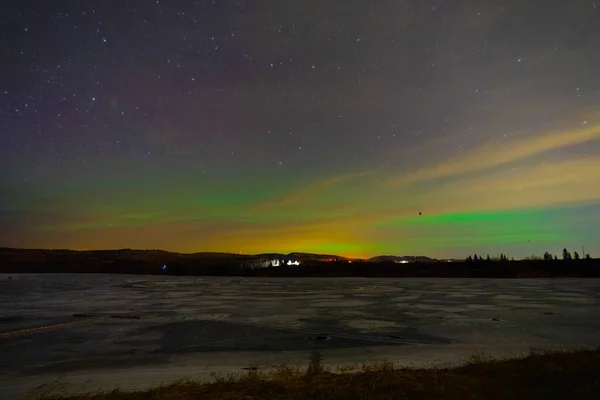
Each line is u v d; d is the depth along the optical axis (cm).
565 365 902
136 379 1103
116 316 2523
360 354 1444
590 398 705
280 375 947
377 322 2222
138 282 7375
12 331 2003
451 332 1897
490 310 2727
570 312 2589
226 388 823
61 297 3991
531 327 2019
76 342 1727
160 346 1633
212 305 3164
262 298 3781
